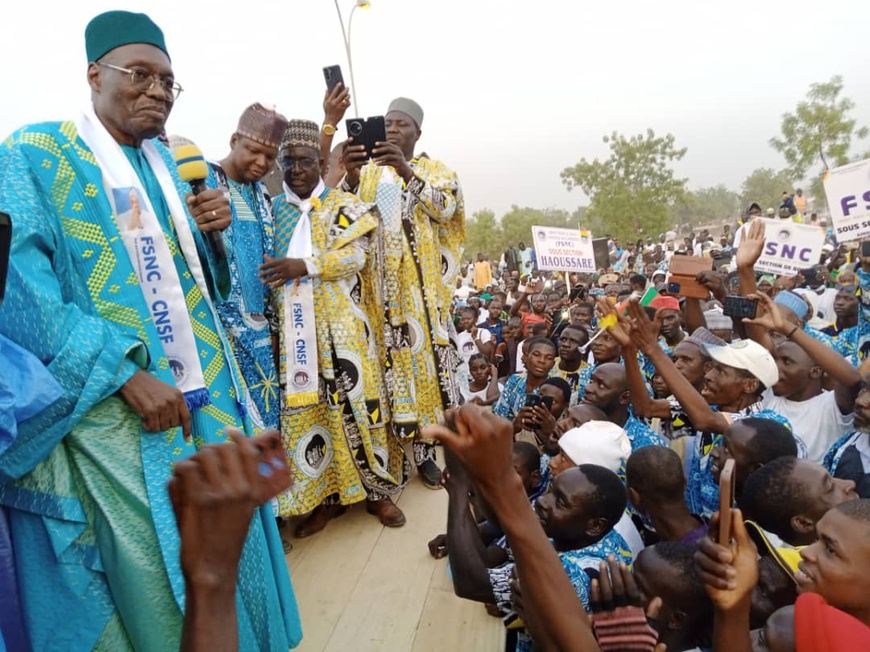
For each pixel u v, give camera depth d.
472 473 1.35
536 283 14.26
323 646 2.87
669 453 2.80
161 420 2.02
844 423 3.91
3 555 1.88
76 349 1.86
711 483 3.30
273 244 3.74
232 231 3.36
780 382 4.16
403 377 4.23
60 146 2.08
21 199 1.94
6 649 1.87
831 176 5.97
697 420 3.33
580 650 1.40
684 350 4.28
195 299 2.42
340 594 3.26
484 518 3.51
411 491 4.48
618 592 1.79
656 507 2.82
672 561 2.24
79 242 2.07
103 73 2.18
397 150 4.03
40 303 1.83
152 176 2.39
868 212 5.79
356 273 4.03
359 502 4.31
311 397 3.74
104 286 2.10
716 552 1.65
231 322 3.36
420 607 3.12
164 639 2.05
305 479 3.78
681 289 5.61
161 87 2.21
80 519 1.97
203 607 0.99
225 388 2.49
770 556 2.33
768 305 4.00
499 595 2.48
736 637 1.67
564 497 2.50
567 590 1.42
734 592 1.65
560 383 4.57
